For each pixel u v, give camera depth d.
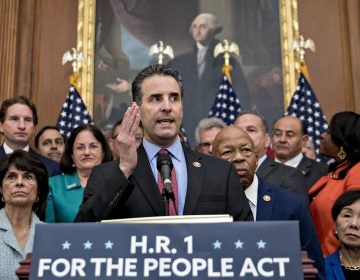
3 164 3.01
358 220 2.97
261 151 3.89
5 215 2.97
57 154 4.95
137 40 7.04
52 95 6.82
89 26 6.99
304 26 7.02
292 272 1.44
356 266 2.98
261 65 6.90
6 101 4.21
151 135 2.28
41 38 6.99
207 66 6.91
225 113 6.44
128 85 6.90
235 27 7.03
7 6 6.96
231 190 2.24
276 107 6.77
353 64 6.77
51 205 3.50
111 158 3.86
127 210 2.11
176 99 2.28
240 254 1.47
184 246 1.48
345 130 3.50
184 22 7.08
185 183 2.22
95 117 6.79
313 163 4.63
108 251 1.48
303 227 2.85
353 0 7.00
